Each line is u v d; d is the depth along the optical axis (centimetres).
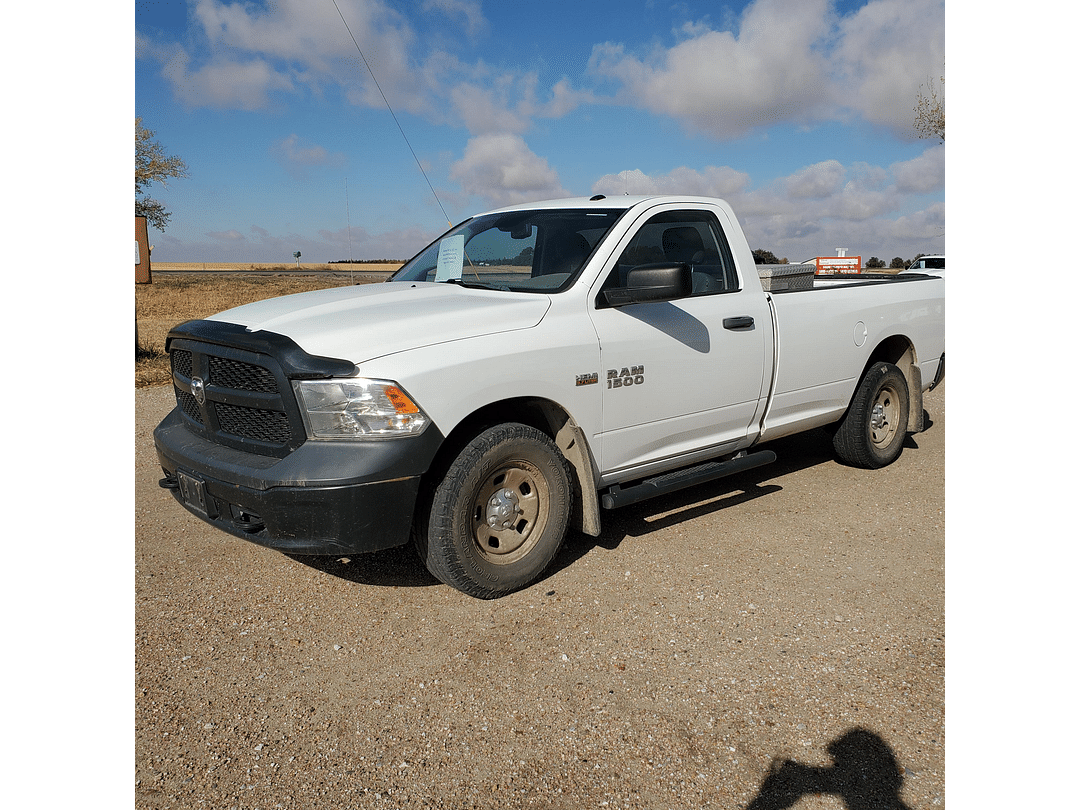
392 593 373
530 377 356
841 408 541
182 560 412
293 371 316
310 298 408
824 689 284
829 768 240
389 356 323
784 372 485
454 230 507
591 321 386
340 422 316
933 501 502
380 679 296
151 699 282
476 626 338
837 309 520
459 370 332
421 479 339
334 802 229
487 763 246
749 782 235
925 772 237
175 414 416
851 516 475
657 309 415
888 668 297
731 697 279
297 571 399
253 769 243
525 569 367
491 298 390
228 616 349
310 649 319
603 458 396
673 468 446
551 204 470
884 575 386
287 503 312
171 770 242
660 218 436
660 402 415
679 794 230
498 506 356
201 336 358
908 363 595
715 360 439
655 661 305
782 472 577
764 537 440
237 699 283
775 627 332
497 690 287
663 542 434
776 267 496
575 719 268
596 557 413
